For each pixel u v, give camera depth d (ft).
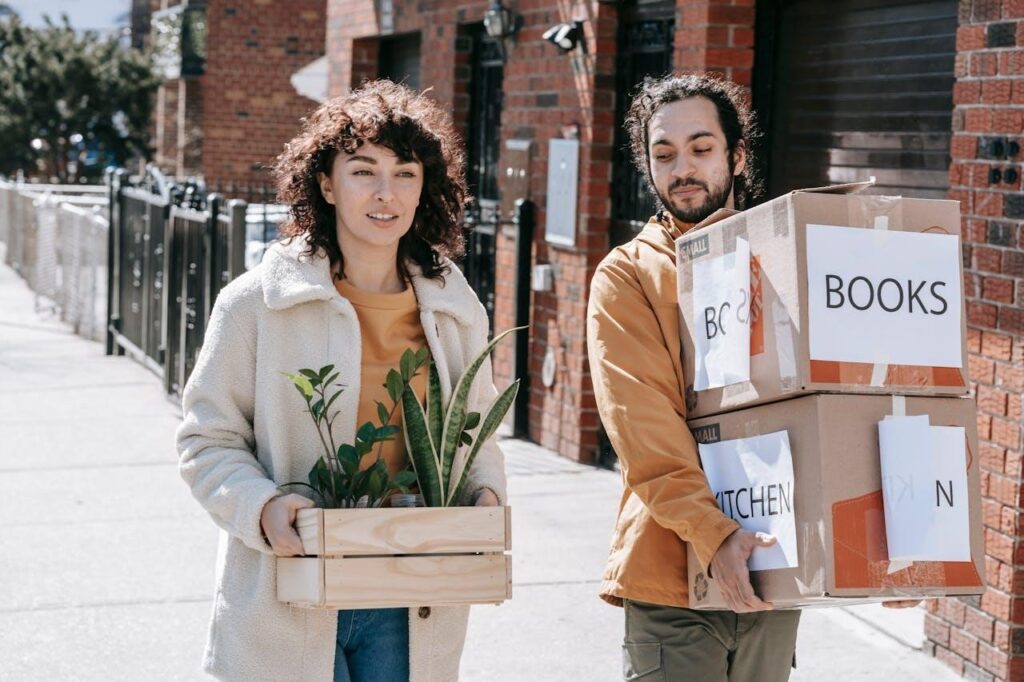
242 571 10.10
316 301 10.20
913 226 9.27
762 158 22.59
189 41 68.39
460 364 10.65
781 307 9.10
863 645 17.98
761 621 10.28
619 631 18.76
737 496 9.53
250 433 10.27
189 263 34.65
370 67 41.27
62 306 52.80
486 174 33.83
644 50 26.30
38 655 17.75
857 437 8.99
